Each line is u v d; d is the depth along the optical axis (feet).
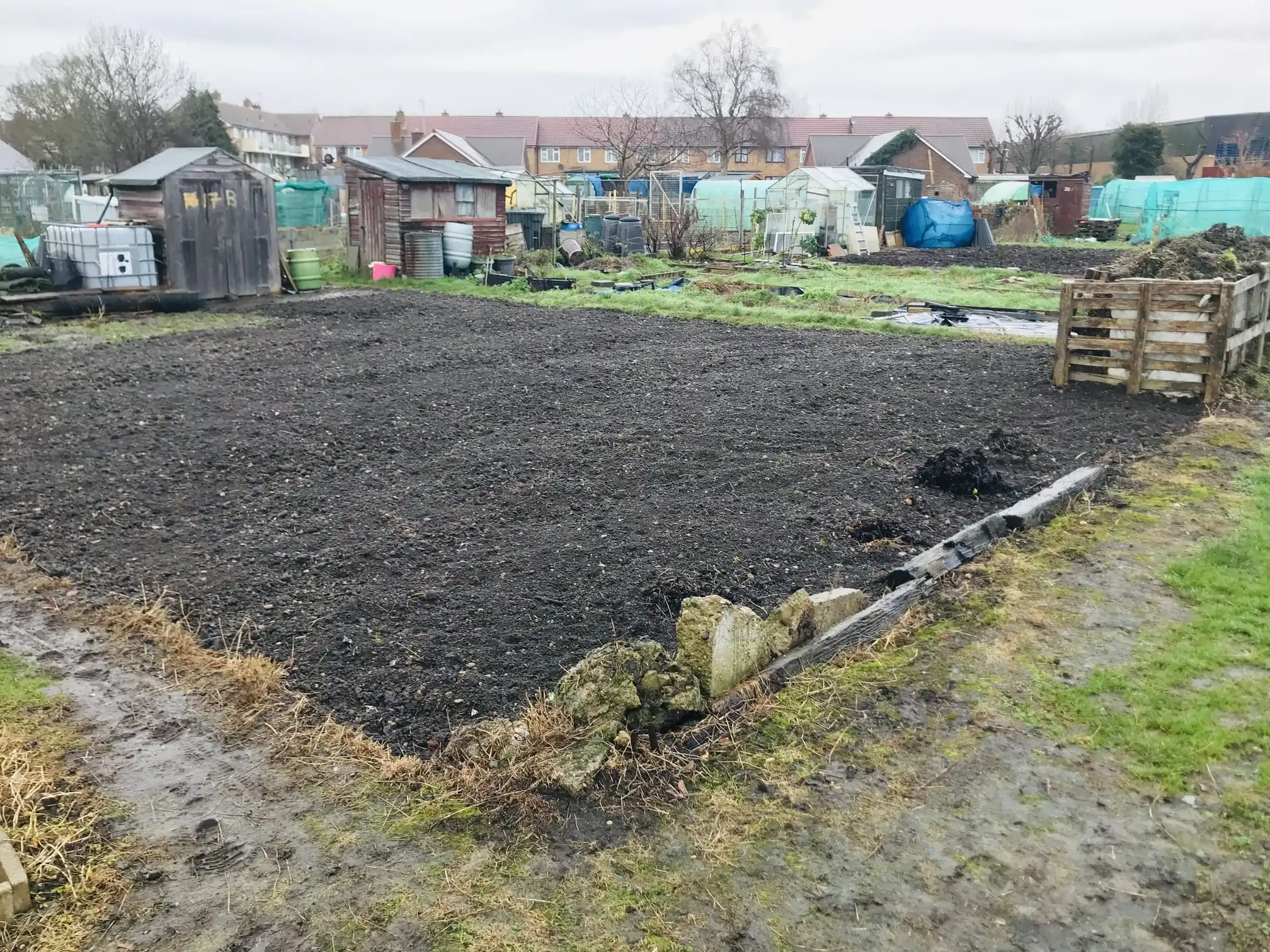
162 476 23.61
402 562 18.35
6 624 15.88
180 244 55.57
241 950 9.31
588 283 68.33
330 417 29.17
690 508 21.02
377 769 12.14
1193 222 111.24
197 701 13.66
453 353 39.99
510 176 101.71
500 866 10.44
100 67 149.18
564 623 15.80
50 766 12.03
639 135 197.36
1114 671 14.32
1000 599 16.78
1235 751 12.42
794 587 17.21
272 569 18.06
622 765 11.84
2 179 102.12
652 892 10.08
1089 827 11.09
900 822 11.16
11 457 24.90
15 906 9.65
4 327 46.26
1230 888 10.12
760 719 13.15
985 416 28.73
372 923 9.64
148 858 10.53
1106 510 20.98
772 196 107.65
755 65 217.36
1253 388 31.55
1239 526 20.01
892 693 13.84
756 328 48.52
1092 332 32.65
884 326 47.88
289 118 320.70
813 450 25.29
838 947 9.36
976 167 229.86
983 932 9.56
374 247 73.10
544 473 23.66
